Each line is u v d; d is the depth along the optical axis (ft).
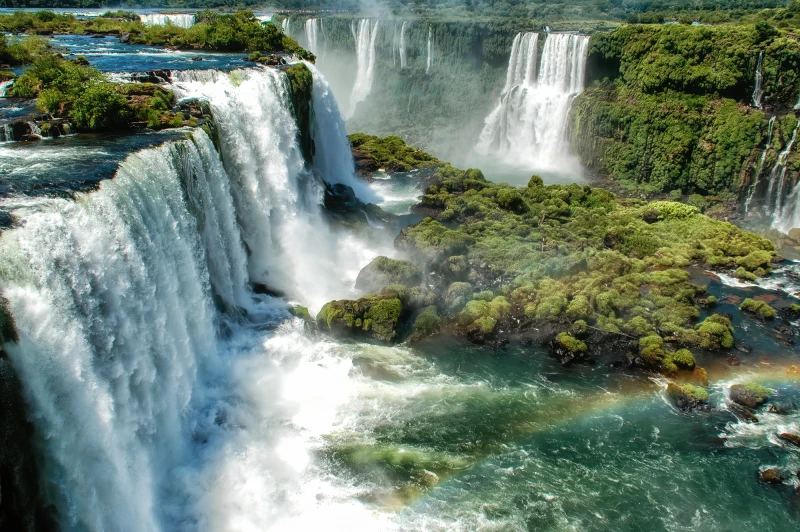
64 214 74.74
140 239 85.81
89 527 68.44
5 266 64.18
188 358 95.04
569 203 184.24
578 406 104.06
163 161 99.50
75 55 170.60
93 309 74.28
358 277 135.44
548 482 88.48
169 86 136.26
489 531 79.77
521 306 130.11
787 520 83.51
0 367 58.65
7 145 101.50
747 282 146.51
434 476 88.17
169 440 86.74
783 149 185.16
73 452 67.10
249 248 133.08
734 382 110.83
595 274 140.97
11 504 59.82
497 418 100.42
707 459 93.35
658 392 108.06
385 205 186.29
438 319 123.65
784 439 96.99
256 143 138.82
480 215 170.19
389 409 100.94
